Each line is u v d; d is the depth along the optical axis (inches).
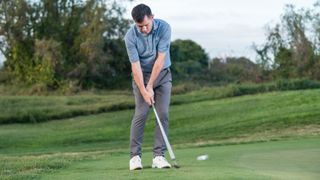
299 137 599.2
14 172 306.5
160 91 280.7
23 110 1348.4
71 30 1793.8
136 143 278.1
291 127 797.2
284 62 1515.7
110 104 1375.5
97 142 921.5
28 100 1493.6
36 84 1743.4
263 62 1549.0
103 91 1772.9
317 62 1487.5
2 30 1772.9
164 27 275.6
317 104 971.9
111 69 1830.7
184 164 293.3
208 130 877.8
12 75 1801.2
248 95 1295.5
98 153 500.4
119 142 901.2
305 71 1498.5
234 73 1833.2
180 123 1003.9
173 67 1924.2
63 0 1785.2
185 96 1380.4
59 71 1754.4
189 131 896.9
